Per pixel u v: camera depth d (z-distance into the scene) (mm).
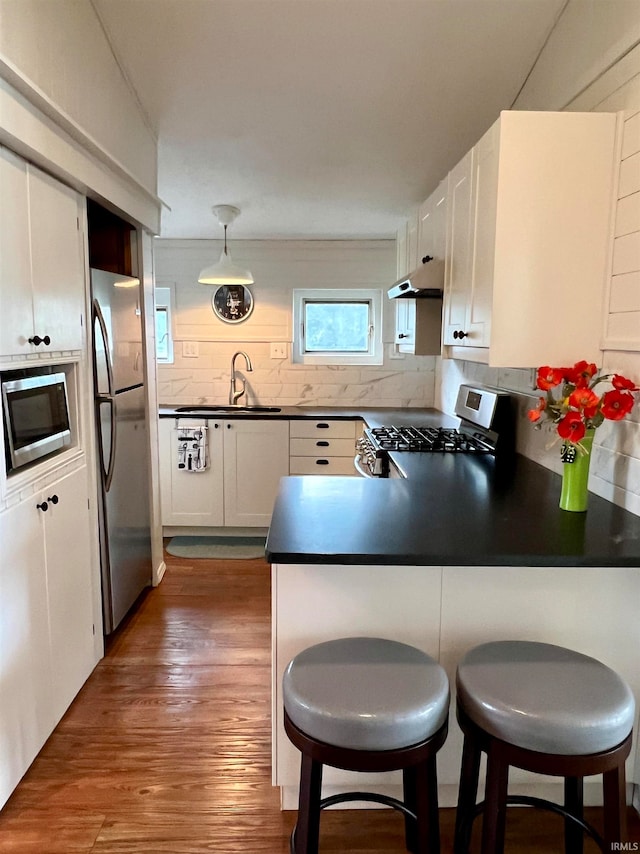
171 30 2248
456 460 2615
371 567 1588
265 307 4555
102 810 1762
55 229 2053
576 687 1323
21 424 1863
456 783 1718
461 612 1620
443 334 2701
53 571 2051
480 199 2041
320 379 4633
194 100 2668
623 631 1638
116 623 2705
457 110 2668
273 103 2650
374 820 1740
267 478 4172
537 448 2537
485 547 1483
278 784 1686
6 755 1748
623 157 1781
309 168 3238
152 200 3006
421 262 3344
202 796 1817
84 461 2336
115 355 2666
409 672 1381
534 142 1820
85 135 2045
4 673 1726
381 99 2602
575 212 1854
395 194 3576
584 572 1609
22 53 1688
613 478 1889
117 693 2322
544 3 2072
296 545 1474
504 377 2936
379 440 3045
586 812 1773
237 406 4609
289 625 1614
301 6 2104
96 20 2191
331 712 1238
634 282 1723
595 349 1914
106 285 2568
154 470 3324
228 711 2223
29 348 1862
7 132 1604
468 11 2105
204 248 4484
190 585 3383
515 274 1874
